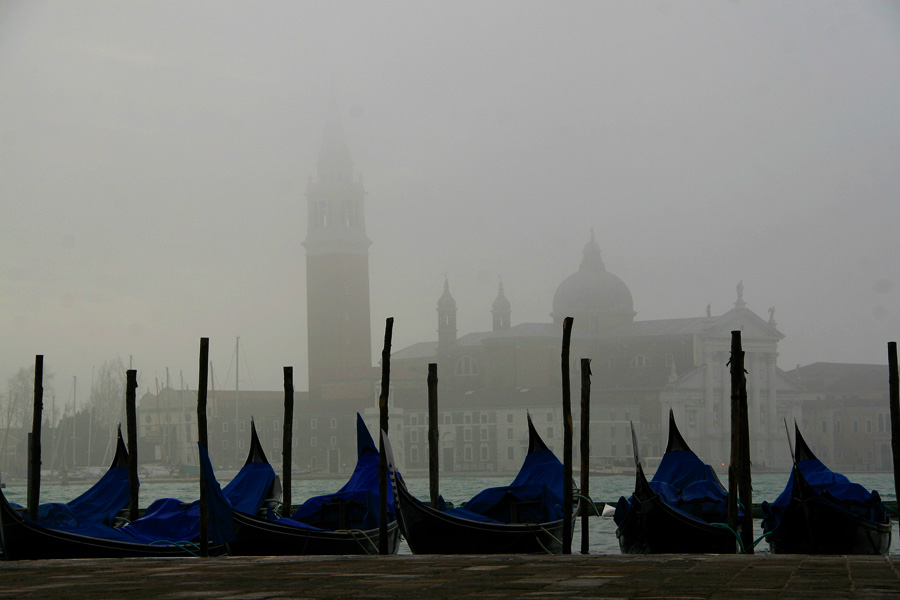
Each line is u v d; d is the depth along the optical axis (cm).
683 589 1234
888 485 14725
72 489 14412
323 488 14762
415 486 15188
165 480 16950
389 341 3325
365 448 3356
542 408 18925
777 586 1258
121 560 1886
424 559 1767
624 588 1249
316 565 1661
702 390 19100
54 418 17588
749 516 2856
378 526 3003
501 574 1441
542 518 3041
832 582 1298
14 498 10588
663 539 2877
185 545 2725
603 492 11756
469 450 19275
